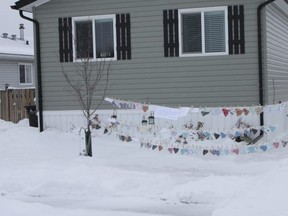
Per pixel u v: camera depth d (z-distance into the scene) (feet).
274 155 35.78
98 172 28.99
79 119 47.19
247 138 40.01
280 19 51.42
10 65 88.69
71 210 22.82
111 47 46.47
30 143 42.19
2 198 25.02
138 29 45.55
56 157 36.19
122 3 45.88
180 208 23.11
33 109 53.78
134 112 45.27
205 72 43.93
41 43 48.39
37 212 22.31
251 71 42.98
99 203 24.22
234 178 26.89
